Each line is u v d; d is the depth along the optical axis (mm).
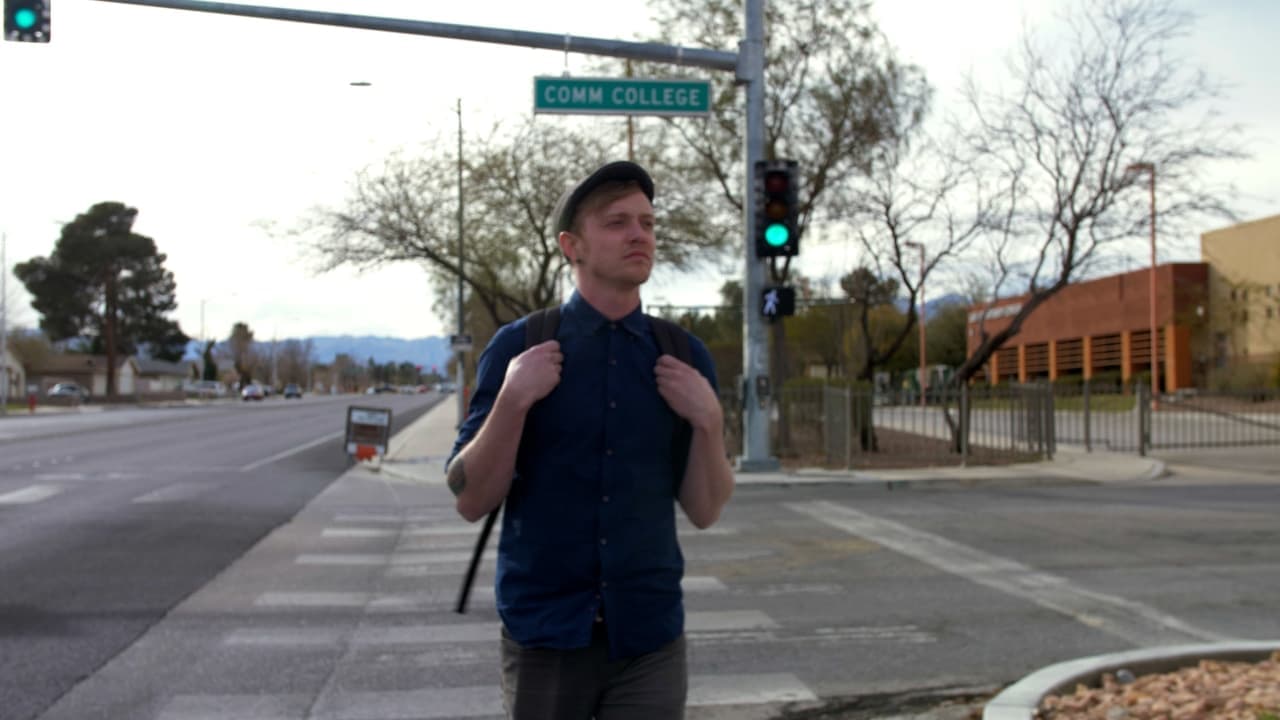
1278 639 6648
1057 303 50844
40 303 84875
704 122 21266
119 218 86312
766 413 17000
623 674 2525
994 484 16188
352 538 10984
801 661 6258
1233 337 40781
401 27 12992
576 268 2594
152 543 10406
